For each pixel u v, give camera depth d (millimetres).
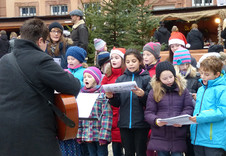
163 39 11469
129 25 8375
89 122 4430
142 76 4383
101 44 6766
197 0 20609
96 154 4598
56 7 24188
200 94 3877
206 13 14336
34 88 2816
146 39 8969
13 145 2752
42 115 2830
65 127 2924
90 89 4551
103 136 4328
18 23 17844
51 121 2900
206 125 3715
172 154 3938
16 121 2760
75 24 7367
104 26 7973
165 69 3928
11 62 2895
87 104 3576
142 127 4156
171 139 3885
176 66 4629
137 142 4191
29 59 2855
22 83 2816
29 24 3000
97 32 8086
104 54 5664
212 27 16672
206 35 16781
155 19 9102
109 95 4070
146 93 4168
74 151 4230
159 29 11500
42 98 2852
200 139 3756
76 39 7266
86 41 7211
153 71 4918
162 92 3980
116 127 4590
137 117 4156
